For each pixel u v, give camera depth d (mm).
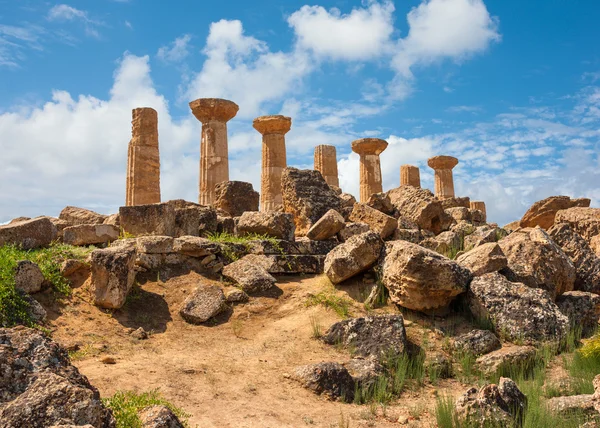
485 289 10312
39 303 9055
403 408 7586
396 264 10430
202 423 6453
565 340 9727
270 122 22141
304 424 6793
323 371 7969
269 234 12984
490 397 6707
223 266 11609
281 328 9883
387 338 9117
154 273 11047
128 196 19922
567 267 11977
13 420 4547
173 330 9609
